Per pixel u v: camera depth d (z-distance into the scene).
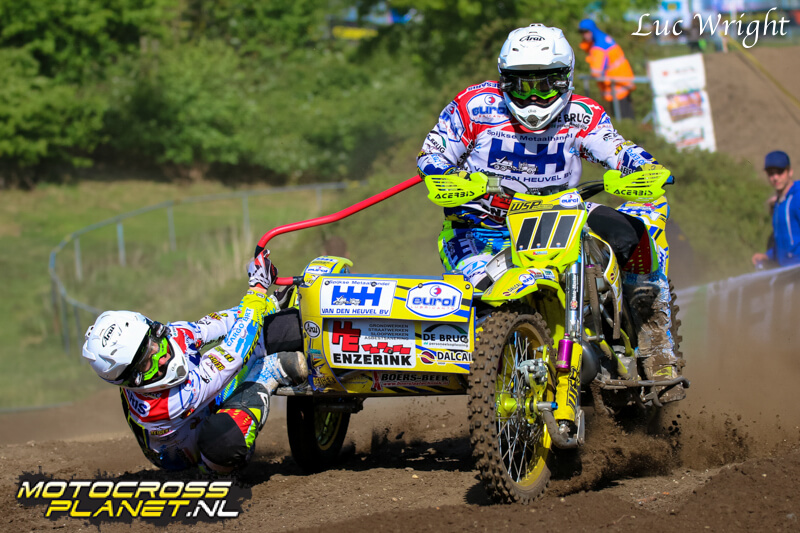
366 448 13.98
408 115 54.88
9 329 35.75
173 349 9.83
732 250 25.64
